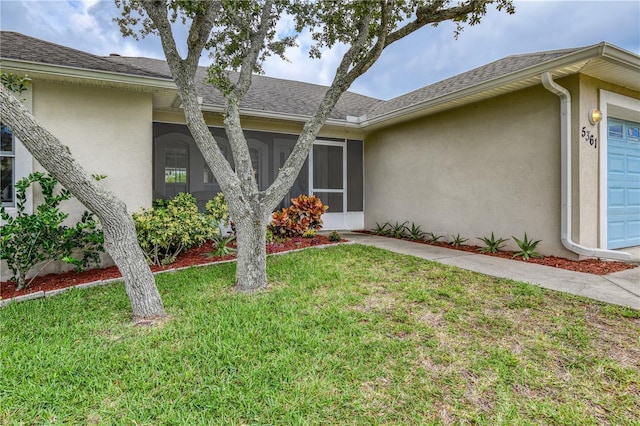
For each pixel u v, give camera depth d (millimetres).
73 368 2607
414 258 6086
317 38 5465
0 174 5316
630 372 2549
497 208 6926
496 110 6906
